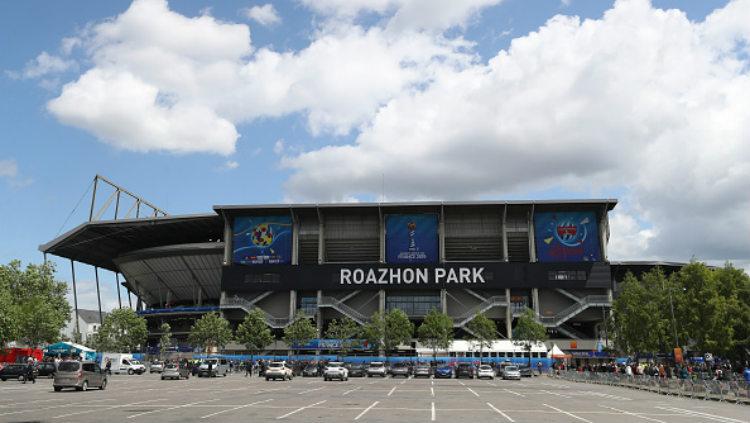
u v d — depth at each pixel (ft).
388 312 354.33
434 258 380.17
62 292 261.44
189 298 438.40
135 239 445.78
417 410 79.10
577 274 371.76
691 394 119.24
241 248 390.83
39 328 235.81
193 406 81.66
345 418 66.95
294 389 133.69
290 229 391.86
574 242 377.30
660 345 224.53
